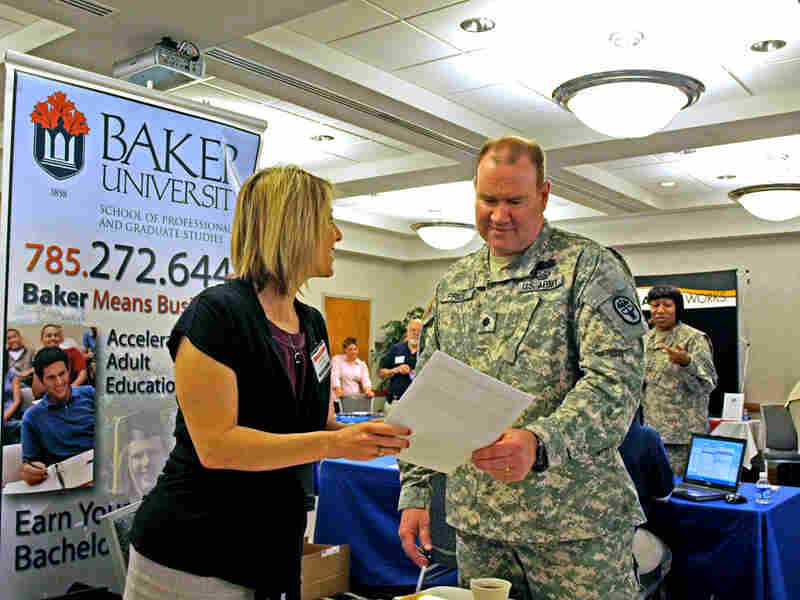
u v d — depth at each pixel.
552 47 4.74
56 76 2.34
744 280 8.51
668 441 4.68
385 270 12.25
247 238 1.47
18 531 2.19
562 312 1.62
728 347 8.51
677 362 4.59
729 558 2.96
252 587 1.40
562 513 1.58
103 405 2.39
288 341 1.50
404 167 7.30
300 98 5.27
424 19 4.35
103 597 2.34
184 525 1.37
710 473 3.38
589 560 1.58
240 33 4.09
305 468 1.52
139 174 2.53
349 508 4.20
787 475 6.63
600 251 1.64
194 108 2.71
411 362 7.80
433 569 3.11
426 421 1.32
